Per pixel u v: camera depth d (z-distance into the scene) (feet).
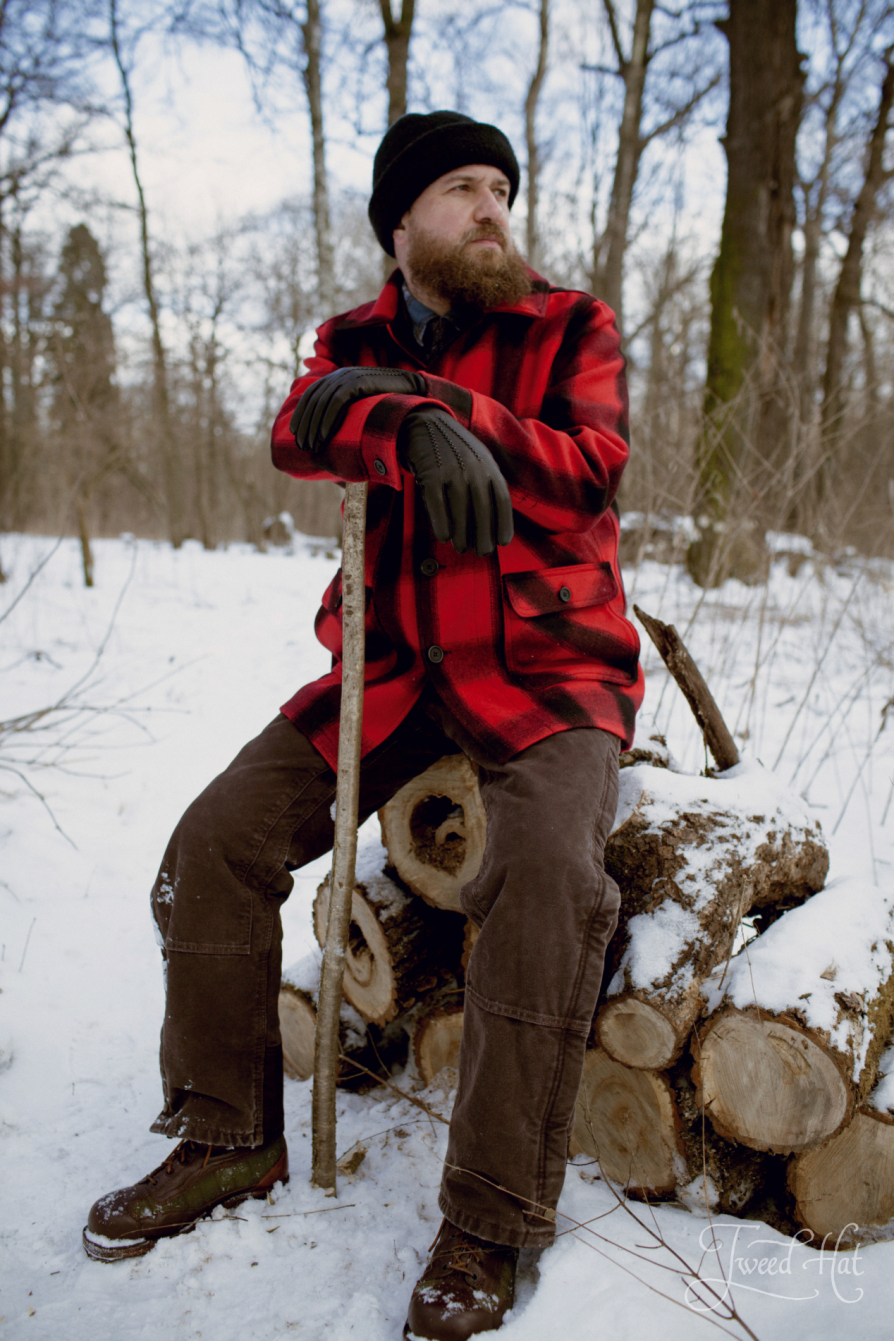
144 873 8.53
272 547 57.31
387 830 5.33
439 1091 5.50
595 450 4.46
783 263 24.76
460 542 3.79
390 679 4.91
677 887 4.55
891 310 46.98
